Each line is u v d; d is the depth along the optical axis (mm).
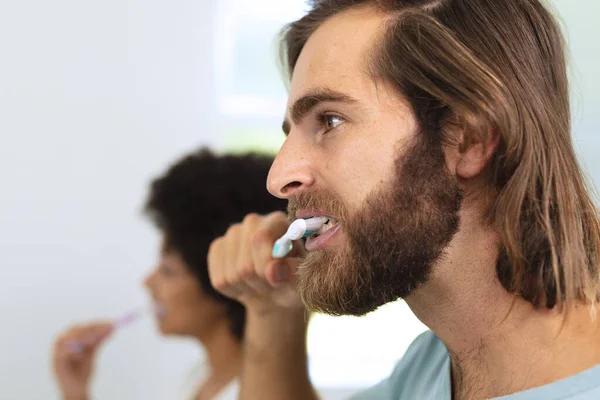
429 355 945
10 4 1939
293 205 783
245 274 959
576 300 714
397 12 756
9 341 1939
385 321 2189
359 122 738
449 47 724
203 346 1387
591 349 689
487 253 730
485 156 723
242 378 1026
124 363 1981
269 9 2086
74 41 1965
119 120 1981
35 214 1958
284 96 2104
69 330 1672
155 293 1413
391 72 734
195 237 1351
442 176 730
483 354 751
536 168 721
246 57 2090
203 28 1996
